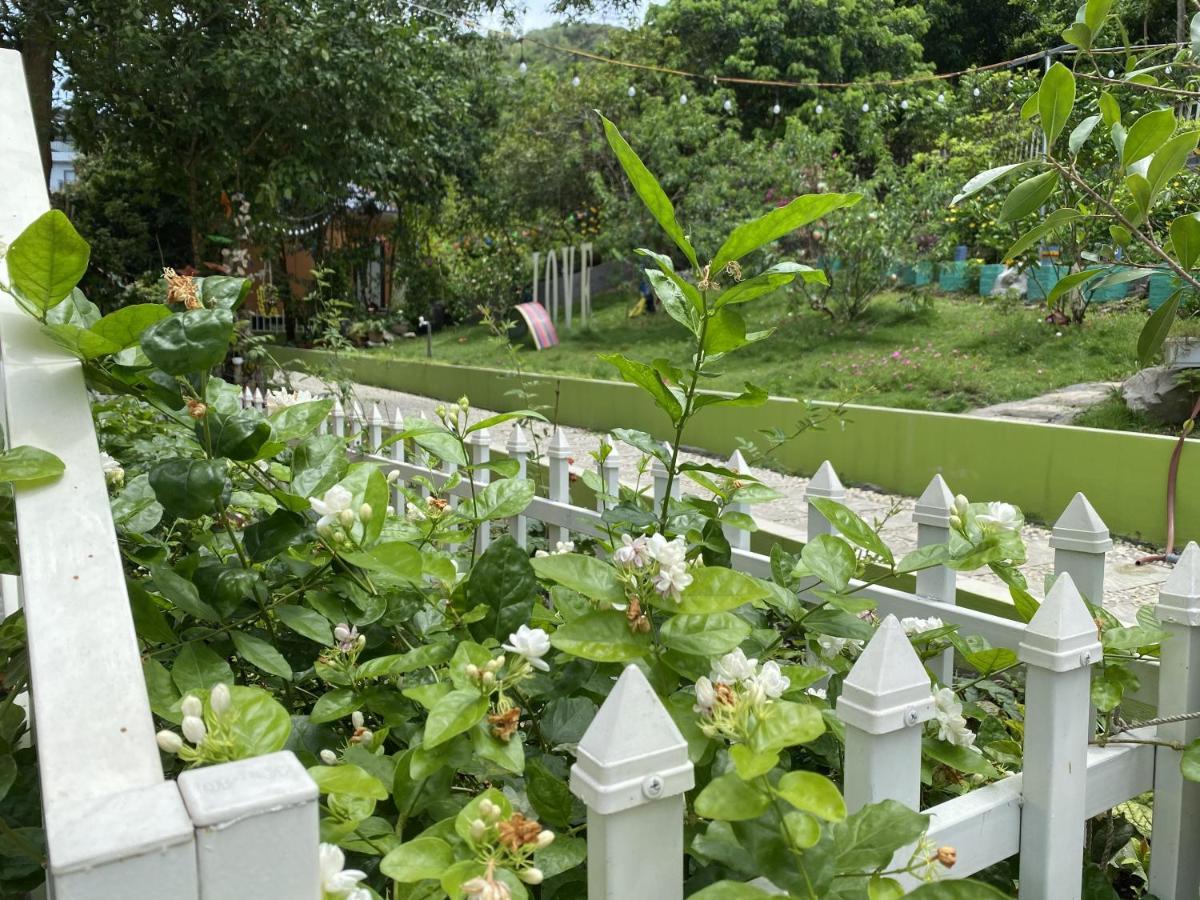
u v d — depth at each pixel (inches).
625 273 831.1
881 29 941.2
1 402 59.4
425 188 621.0
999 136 647.8
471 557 91.5
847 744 50.6
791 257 601.3
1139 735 69.7
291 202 487.5
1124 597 180.7
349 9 377.7
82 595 39.3
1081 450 239.6
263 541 62.1
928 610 85.5
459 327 896.9
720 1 916.0
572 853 45.4
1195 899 69.4
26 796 54.1
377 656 67.6
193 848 27.4
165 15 347.6
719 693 44.0
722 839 44.1
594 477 115.2
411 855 40.6
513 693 59.9
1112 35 337.7
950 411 372.2
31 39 343.9
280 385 284.5
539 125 839.1
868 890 43.5
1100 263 98.3
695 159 706.8
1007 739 72.2
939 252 566.6
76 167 682.2
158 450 98.7
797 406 325.7
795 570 69.1
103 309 433.4
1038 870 58.6
